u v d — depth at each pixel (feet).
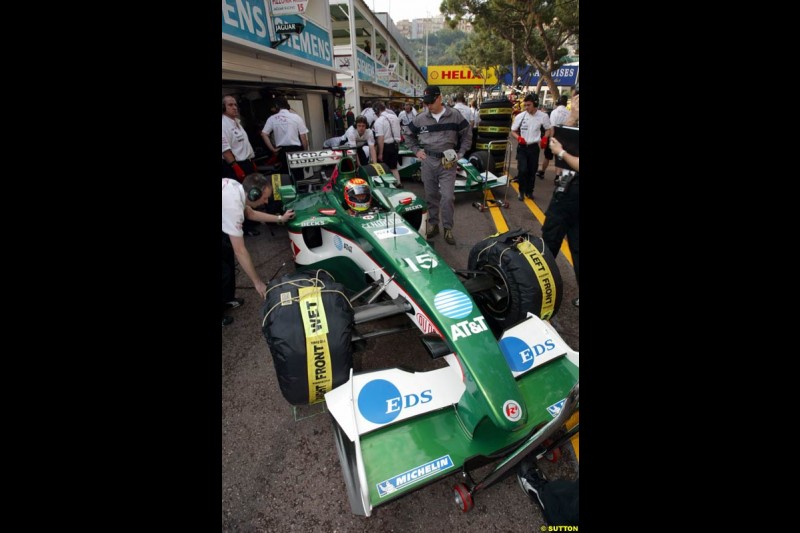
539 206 22.12
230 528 5.87
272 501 6.29
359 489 5.42
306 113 35.42
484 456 5.81
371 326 10.76
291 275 7.31
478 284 8.80
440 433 6.10
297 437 7.48
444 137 15.24
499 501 6.23
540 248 8.75
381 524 5.94
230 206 8.85
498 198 23.75
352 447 5.89
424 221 13.50
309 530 5.88
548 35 81.66
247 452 7.14
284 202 14.80
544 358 7.12
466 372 6.40
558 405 6.49
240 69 22.63
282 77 28.68
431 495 6.35
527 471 6.12
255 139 27.25
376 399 6.31
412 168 27.99
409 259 8.41
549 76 74.69
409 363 9.34
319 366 6.39
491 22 76.28
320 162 17.30
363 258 10.03
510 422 5.76
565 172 9.91
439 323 7.01
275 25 25.32
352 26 42.68
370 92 71.97
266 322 6.53
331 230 11.37
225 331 10.89
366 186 10.63
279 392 8.60
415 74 167.43
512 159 38.14
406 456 5.75
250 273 9.62
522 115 21.29
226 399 8.41
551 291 8.46
